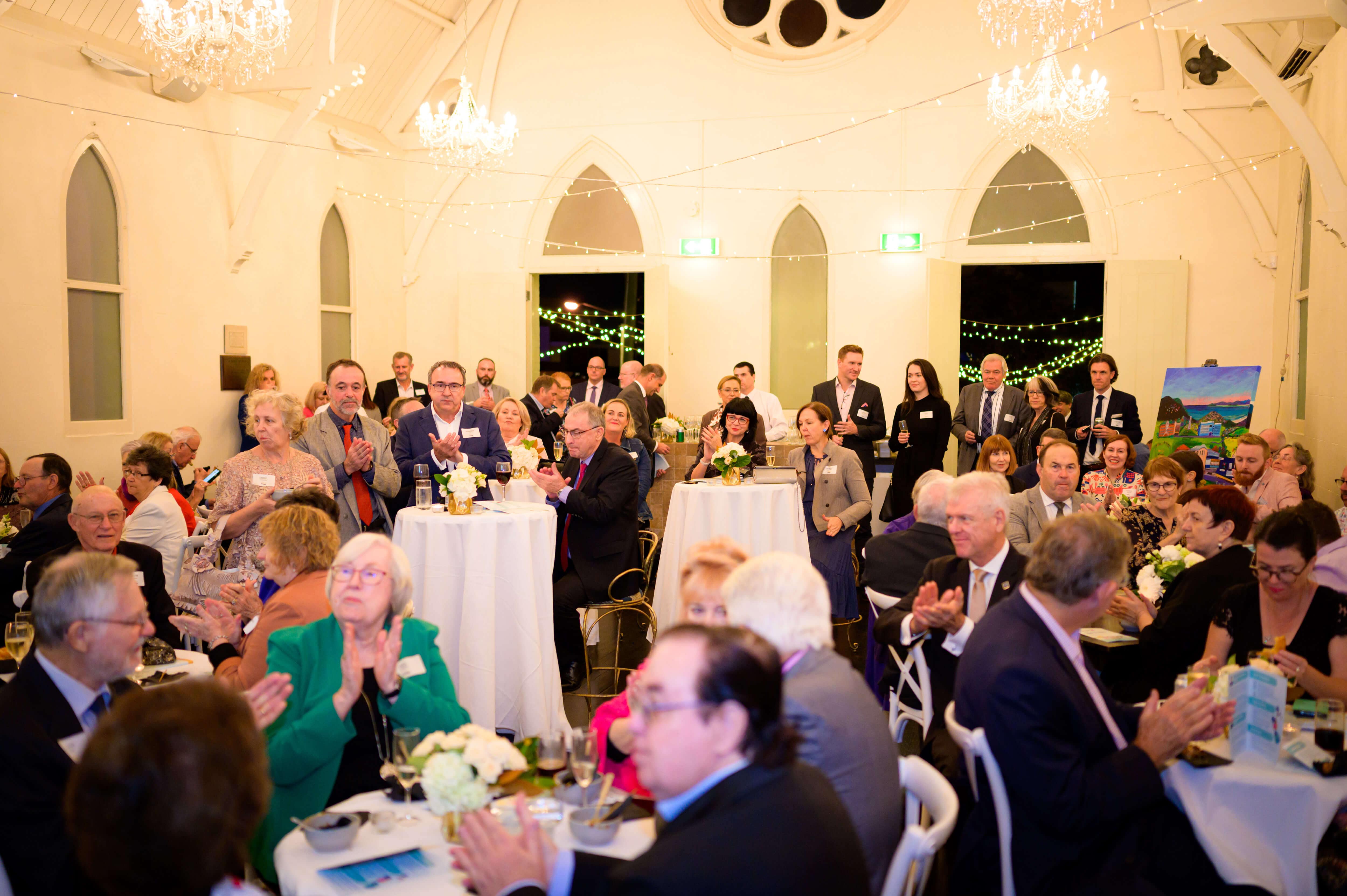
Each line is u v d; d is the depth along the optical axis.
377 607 2.44
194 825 1.20
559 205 10.23
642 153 9.97
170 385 7.77
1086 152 9.00
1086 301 12.77
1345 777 2.21
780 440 8.77
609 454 5.08
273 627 2.79
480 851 1.56
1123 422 7.25
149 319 7.55
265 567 3.43
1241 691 2.38
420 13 9.43
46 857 1.89
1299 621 2.80
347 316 9.84
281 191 8.81
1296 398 8.06
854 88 9.51
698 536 5.61
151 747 1.21
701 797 1.42
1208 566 3.20
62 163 6.79
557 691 4.25
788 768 1.44
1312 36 7.10
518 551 4.06
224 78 7.91
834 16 9.47
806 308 9.80
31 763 1.93
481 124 8.73
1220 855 2.17
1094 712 2.24
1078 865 2.13
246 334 8.47
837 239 9.59
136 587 2.21
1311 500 3.72
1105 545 2.24
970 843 2.28
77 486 6.95
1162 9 8.69
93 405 7.18
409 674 2.43
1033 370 12.56
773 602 2.01
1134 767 2.11
